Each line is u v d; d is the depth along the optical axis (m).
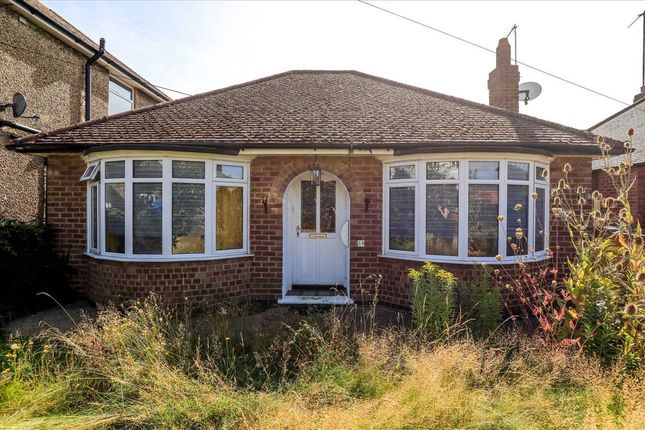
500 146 7.42
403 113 9.36
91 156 7.91
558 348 4.48
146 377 4.22
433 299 5.75
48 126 11.62
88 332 5.10
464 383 3.93
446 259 7.63
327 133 8.09
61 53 12.16
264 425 3.46
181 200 7.77
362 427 3.40
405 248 8.14
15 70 10.44
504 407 3.71
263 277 8.44
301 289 9.09
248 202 8.45
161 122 8.72
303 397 3.94
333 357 4.75
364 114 9.27
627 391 3.56
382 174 8.36
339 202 9.13
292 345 5.36
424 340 5.05
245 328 6.14
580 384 3.94
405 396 3.75
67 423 3.58
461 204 7.57
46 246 8.23
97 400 4.09
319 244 9.18
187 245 7.82
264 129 8.30
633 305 4.03
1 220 8.01
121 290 7.66
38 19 10.79
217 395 3.90
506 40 10.91
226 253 8.17
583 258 4.84
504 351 4.85
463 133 8.02
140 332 5.11
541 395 3.76
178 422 3.65
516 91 10.85
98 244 8.23
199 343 5.30
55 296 8.13
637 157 12.24
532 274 7.21
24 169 10.88
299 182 9.13
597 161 13.91
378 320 7.09
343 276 9.12
